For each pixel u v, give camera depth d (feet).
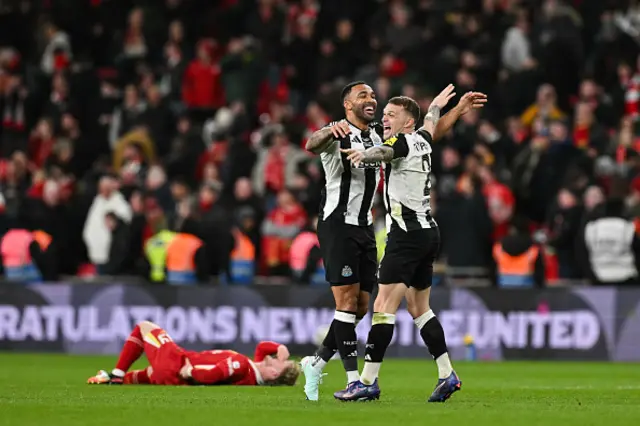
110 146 265.13
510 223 207.21
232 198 228.84
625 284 196.13
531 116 242.17
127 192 227.61
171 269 203.10
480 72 256.32
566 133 230.68
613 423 87.76
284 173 234.79
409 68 256.11
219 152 242.58
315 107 237.25
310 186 218.38
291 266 203.82
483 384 144.15
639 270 196.65
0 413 93.15
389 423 86.43
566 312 196.65
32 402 103.76
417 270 106.42
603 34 263.08
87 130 270.05
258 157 239.71
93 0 300.40
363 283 109.40
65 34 291.79
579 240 197.98
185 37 294.46
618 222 195.62
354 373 106.63
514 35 260.21
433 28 269.44
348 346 106.63
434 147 231.50
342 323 106.93
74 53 295.89
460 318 199.11
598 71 257.75
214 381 126.31
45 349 204.95
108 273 211.00
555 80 254.68
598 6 273.95
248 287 201.26
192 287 201.87
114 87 275.59
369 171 107.96
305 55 271.28
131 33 285.23
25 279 211.20
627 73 247.91
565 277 210.18
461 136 238.48
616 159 227.61
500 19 267.39
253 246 209.46
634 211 201.46
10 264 211.00
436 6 274.57
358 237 107.65
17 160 240.53
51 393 116.26
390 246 104.42
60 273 227.20
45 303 205.36
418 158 104.53
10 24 302.66
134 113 259.19
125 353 129.80
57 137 261.85
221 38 285.23
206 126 257.14
